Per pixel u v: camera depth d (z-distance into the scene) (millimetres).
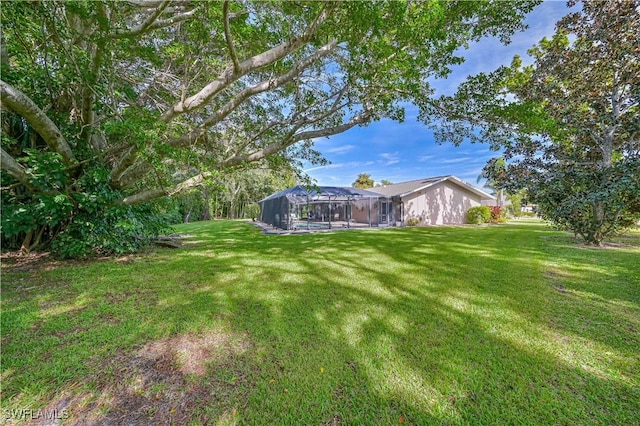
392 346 2818
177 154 5375
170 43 6184
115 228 7000
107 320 3363
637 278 5055
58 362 2471
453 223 20969
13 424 1821
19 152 6535
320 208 27906
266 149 6852
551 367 2459
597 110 7902
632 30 6707
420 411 1972
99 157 6770
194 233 14312
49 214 5832
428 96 6168
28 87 6043
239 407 2006
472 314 3588
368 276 5418
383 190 23375
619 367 2451
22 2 4496
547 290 4484
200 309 3738
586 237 9180
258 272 5738
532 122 5363
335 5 4148
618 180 5605
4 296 4129
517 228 15578
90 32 5801
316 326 3262
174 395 2115
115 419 1881
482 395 2121
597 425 1839
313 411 1974
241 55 6371
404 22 4266
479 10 5418
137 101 7574
